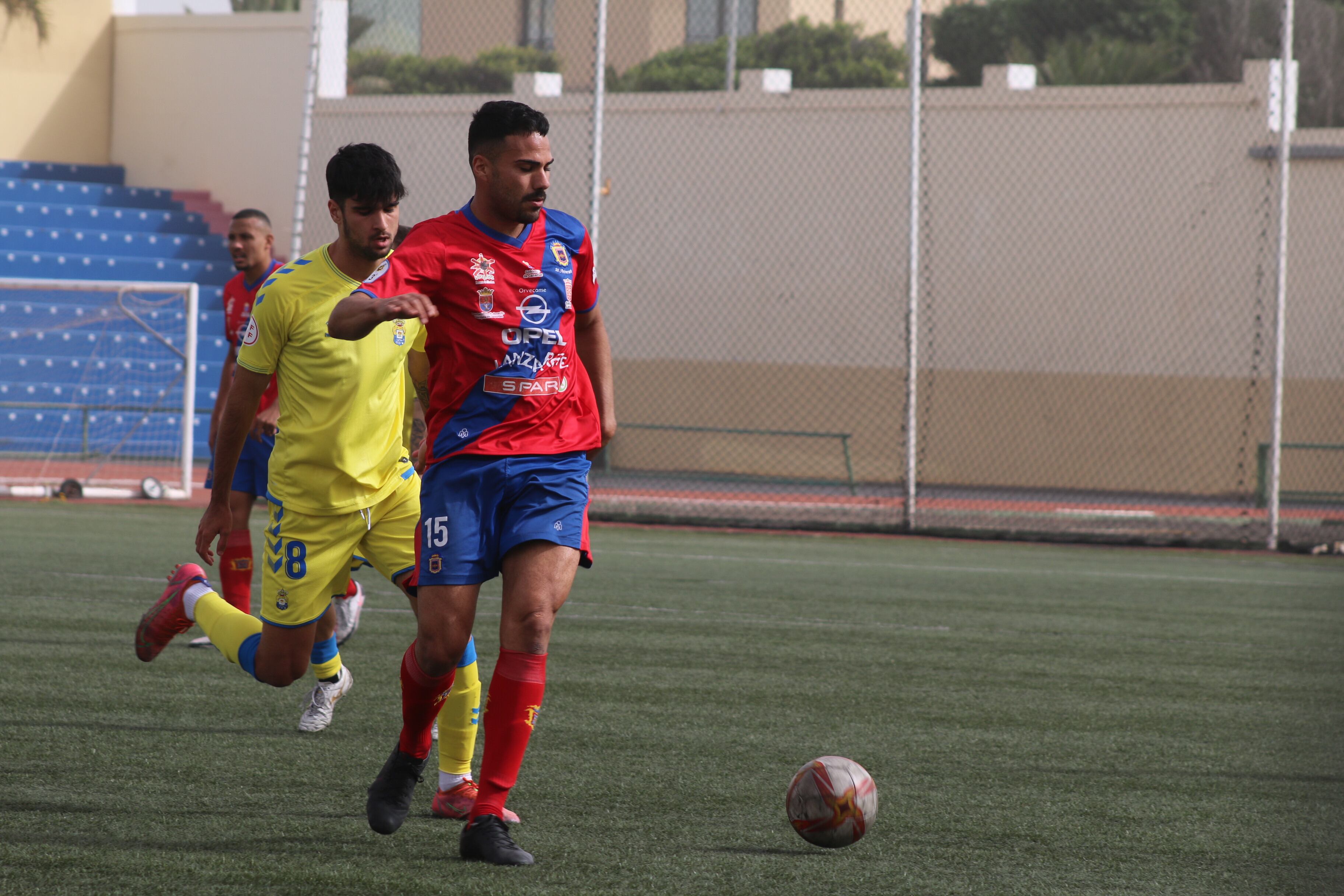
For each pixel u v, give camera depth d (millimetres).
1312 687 21484
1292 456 68688
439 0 106750
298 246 48625
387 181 13992
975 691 20641
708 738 17062
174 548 35688
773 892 11203
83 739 15914
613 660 22297
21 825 12523
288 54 84125
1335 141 67062
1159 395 70375
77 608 25625
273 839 12336
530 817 13352
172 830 12516
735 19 94875
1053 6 98250
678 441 78000
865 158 74688
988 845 12812
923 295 74125
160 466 65125
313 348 14258
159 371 75625
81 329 75875
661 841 12594
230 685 19359
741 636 25078
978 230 73125
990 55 101062
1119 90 70312
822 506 57625
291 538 14422
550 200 79312
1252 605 31094
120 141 89875
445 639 12008
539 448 12148
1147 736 17844
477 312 11914
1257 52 99062
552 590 12070
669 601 29469
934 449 74312
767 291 76500
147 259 80188
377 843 12336
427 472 12328
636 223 78438
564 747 16359
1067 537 45125
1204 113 69062
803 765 15805
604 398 13203
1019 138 72188
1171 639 26031
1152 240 70250
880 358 74875
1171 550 44000
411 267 11711
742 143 76625
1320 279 67562
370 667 21141
